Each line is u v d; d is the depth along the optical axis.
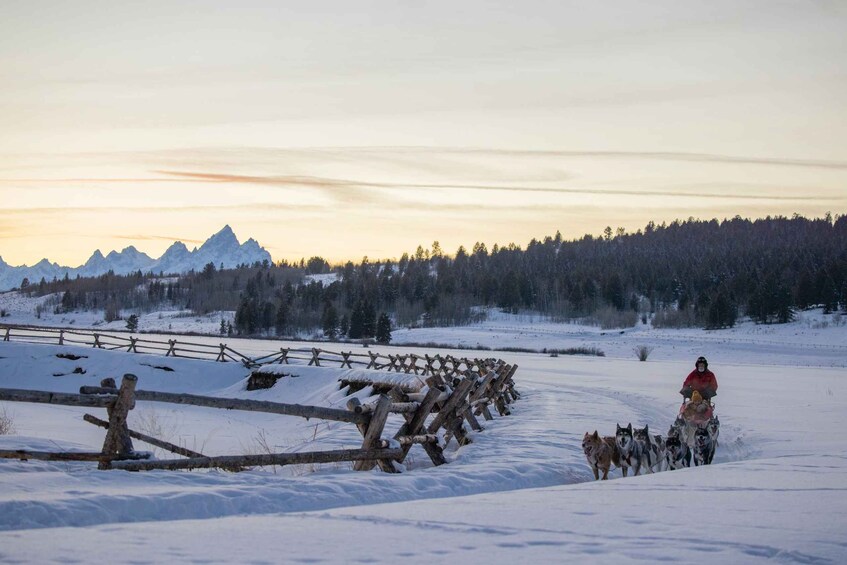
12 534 5.35
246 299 148.50
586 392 27.86
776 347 99.00
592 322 154.50
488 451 12.69
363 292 172.38
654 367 54.28
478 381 16.89
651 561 4.66
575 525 5.85
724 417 20.98
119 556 4.69
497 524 5.91
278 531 5.62
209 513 7.00
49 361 35.72
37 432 18.05
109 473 8.28
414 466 11.93
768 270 178.00
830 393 30.30
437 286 192.38
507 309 176.25
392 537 5.43
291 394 30.72
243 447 16.61
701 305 146.25
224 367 36.62
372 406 10.70
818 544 5.09
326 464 12.27
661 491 7.73
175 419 22.95
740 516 6.21
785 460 10.58
